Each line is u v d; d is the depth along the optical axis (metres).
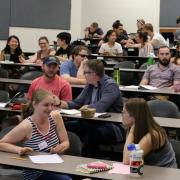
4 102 4.57
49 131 2.99
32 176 2.77
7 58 7.55
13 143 2.92
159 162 2.71
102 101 4.05
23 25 11.10
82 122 4.09
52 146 2.97
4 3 10.62
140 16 12.98
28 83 5.36
